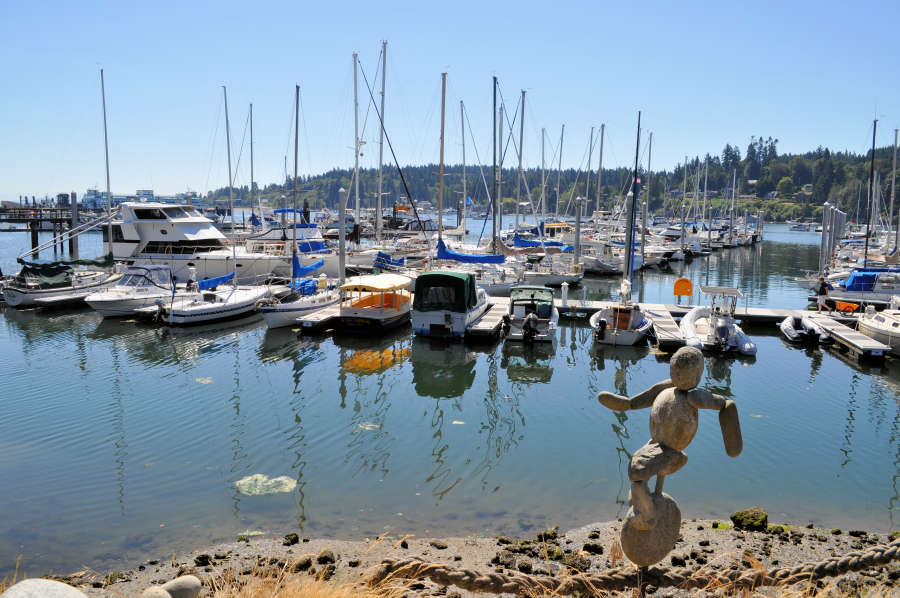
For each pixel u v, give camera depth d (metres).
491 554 8.47
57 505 10.48
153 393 17.02
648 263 51.38
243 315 27.89
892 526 9.95
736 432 3.49
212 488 11.19
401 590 4.94
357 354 21.89
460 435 14.07
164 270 29.14
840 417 15.42
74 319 27.61
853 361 21.23
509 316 25.72
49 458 12.51
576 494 11.03
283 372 19.38
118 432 14.00
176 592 3.22
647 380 18.86
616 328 23.50
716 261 58.75
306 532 9.53
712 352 22.20
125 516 10.10
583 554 8.37
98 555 8.88
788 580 4.75
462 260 32.34
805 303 33.84
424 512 10.26
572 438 13.94
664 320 25.59
